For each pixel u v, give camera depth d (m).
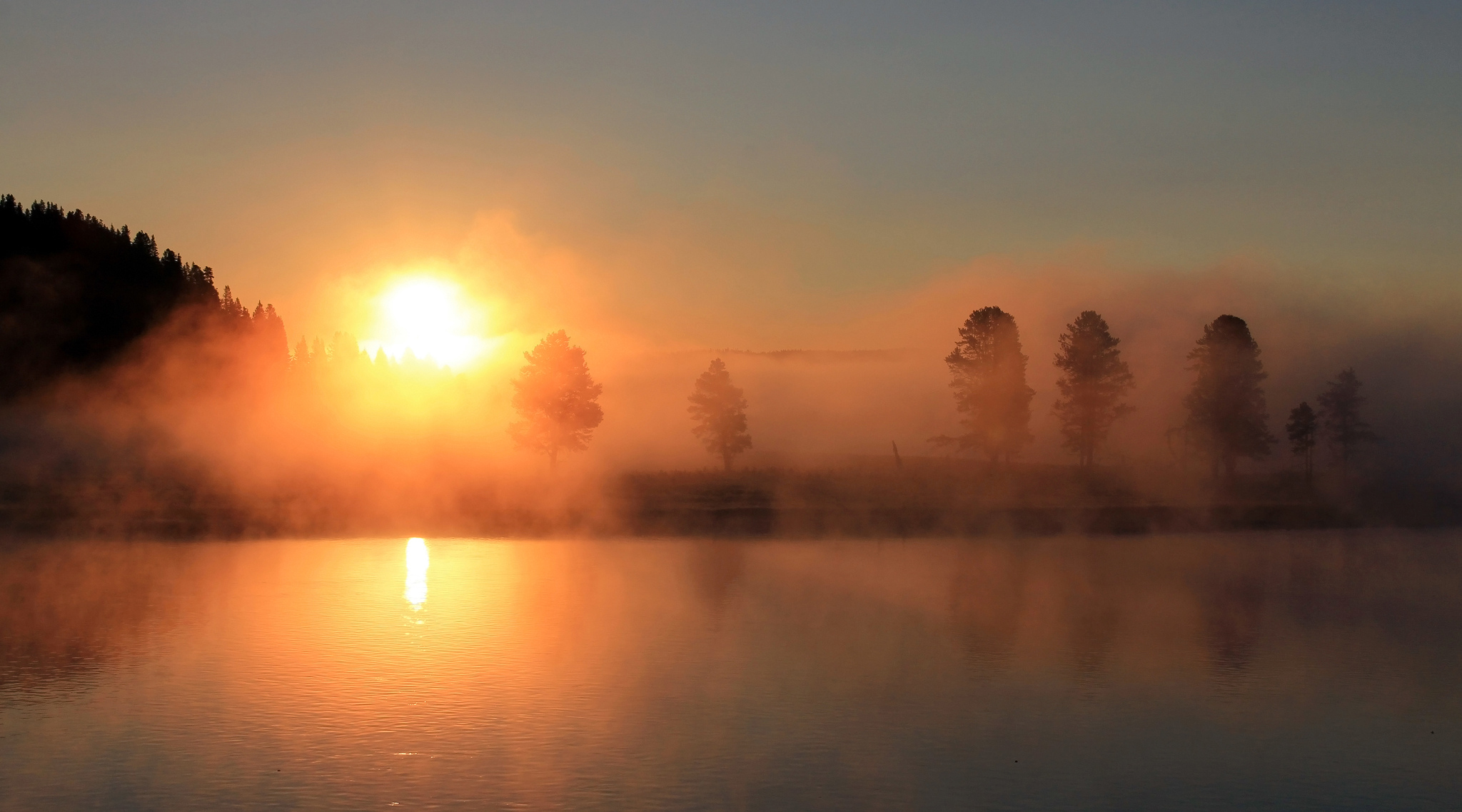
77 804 19.78
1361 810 20.39
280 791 20.41
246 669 30.17
